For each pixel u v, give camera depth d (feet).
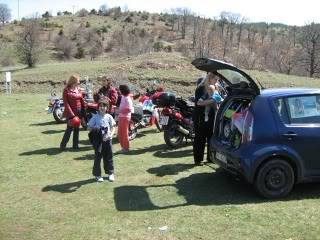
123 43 313.12
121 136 37.17
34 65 180.55
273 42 329.72
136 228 21.61
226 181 28.53
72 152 37.78
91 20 414.21
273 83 126.41
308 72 229.45
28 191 27.58
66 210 24.23
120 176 30.35
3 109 66.13
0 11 381.19
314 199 24.77
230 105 27.84
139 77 124.16
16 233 21.48
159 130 45.42
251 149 24.63
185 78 124.57
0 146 40.52
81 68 141.90
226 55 265.75
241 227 21.30
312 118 25.31
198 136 31.96
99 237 20.76
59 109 52.90
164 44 341.00
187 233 20.86
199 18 385.70
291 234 20.43
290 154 24.70
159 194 26.43
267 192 24.85
